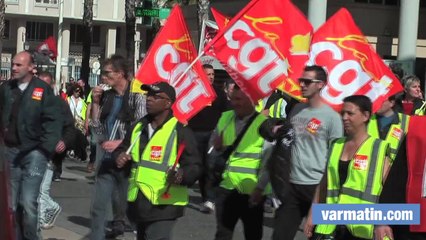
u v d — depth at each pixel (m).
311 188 6.85
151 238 6.34
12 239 3.71
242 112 7.11
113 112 8.75
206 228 10.44
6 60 67.75
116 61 8.80
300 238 9.66
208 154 7.30
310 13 28.23
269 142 6.96
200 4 24.42
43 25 68.69
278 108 12.01
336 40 8.78
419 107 10.46
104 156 8.15
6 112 7.72
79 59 69.94
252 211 7.17
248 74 8.21
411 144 5.15
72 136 9.04
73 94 19.86
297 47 8.87
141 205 6.29
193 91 8.26
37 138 7.78
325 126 6.85
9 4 66.19
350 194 5.78
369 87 8.62
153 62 8.25
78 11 68.25
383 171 5.73
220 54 8.22
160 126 6.34
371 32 30.70
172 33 8.25
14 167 7.75
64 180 15.37
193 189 14.52
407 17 28.31
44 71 10.15
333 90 8.74
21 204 7.77
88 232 9.77
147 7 17.83
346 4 30.41
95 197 8.19
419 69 31.41
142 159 6.32
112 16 69.25
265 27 8.23
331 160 5.95
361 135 5.88
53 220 9.84
